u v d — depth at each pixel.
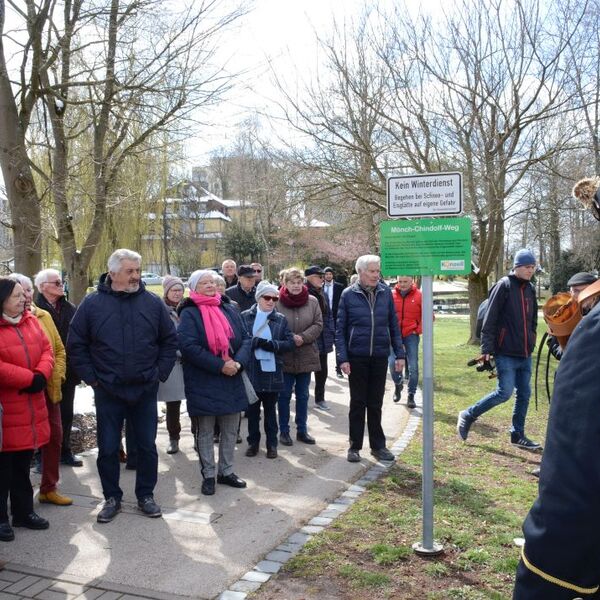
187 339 5.28
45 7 7.35
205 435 5.40
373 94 14.32
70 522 4.66
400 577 3.67
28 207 7.84
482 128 13.97
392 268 3.97
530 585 1.30
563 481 1.26
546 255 39.44
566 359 1.35
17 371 4.28
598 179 2.04
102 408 4.79
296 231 25.30
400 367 6.58
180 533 4.42
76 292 9.20
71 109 10.17
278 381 6.41
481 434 7.36
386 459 6.25
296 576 3.70
